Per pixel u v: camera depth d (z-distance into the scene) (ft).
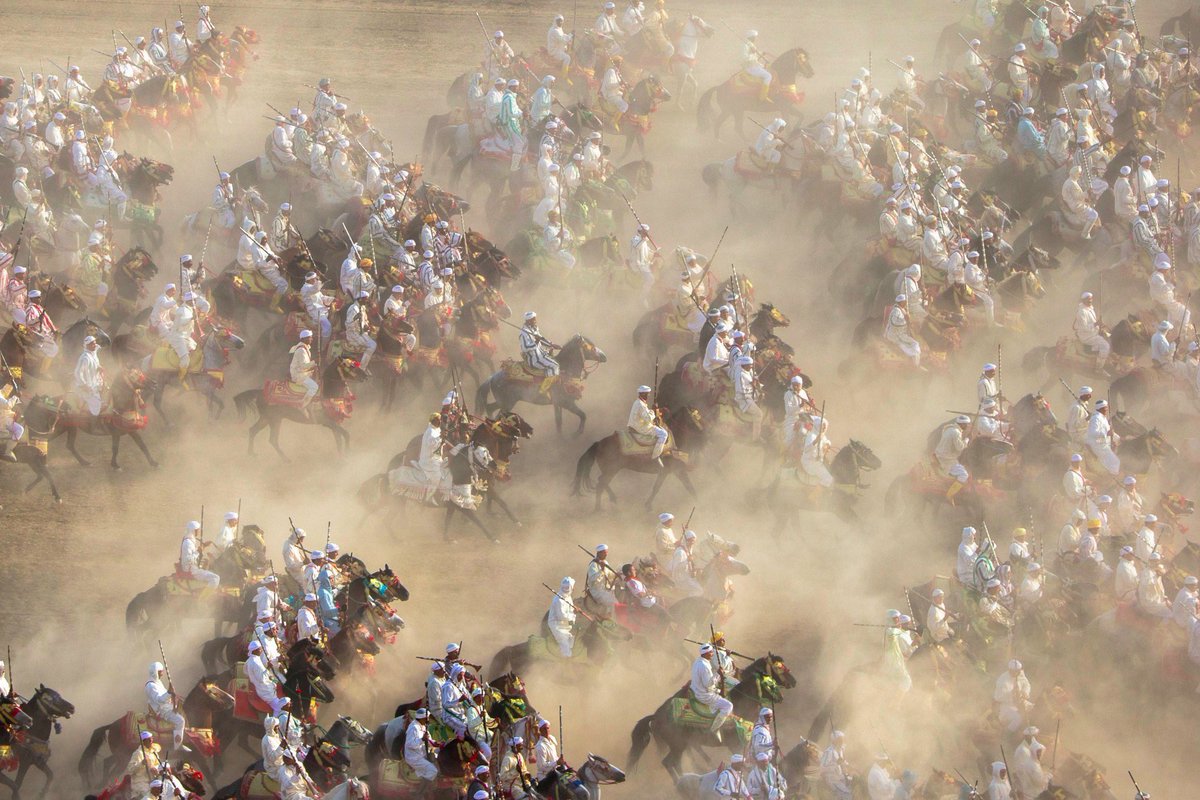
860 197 335.47
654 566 213.25
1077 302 328.70
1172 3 504.84
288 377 256.73
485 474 237.45
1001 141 365.20
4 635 219.41
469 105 360.28
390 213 301.02
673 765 191.72
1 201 321.52
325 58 449.89
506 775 176.55
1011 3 423.64
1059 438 246.27
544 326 304.91
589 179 330.34
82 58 433.48
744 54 383.86
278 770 175.11
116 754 186.39
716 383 256.11
